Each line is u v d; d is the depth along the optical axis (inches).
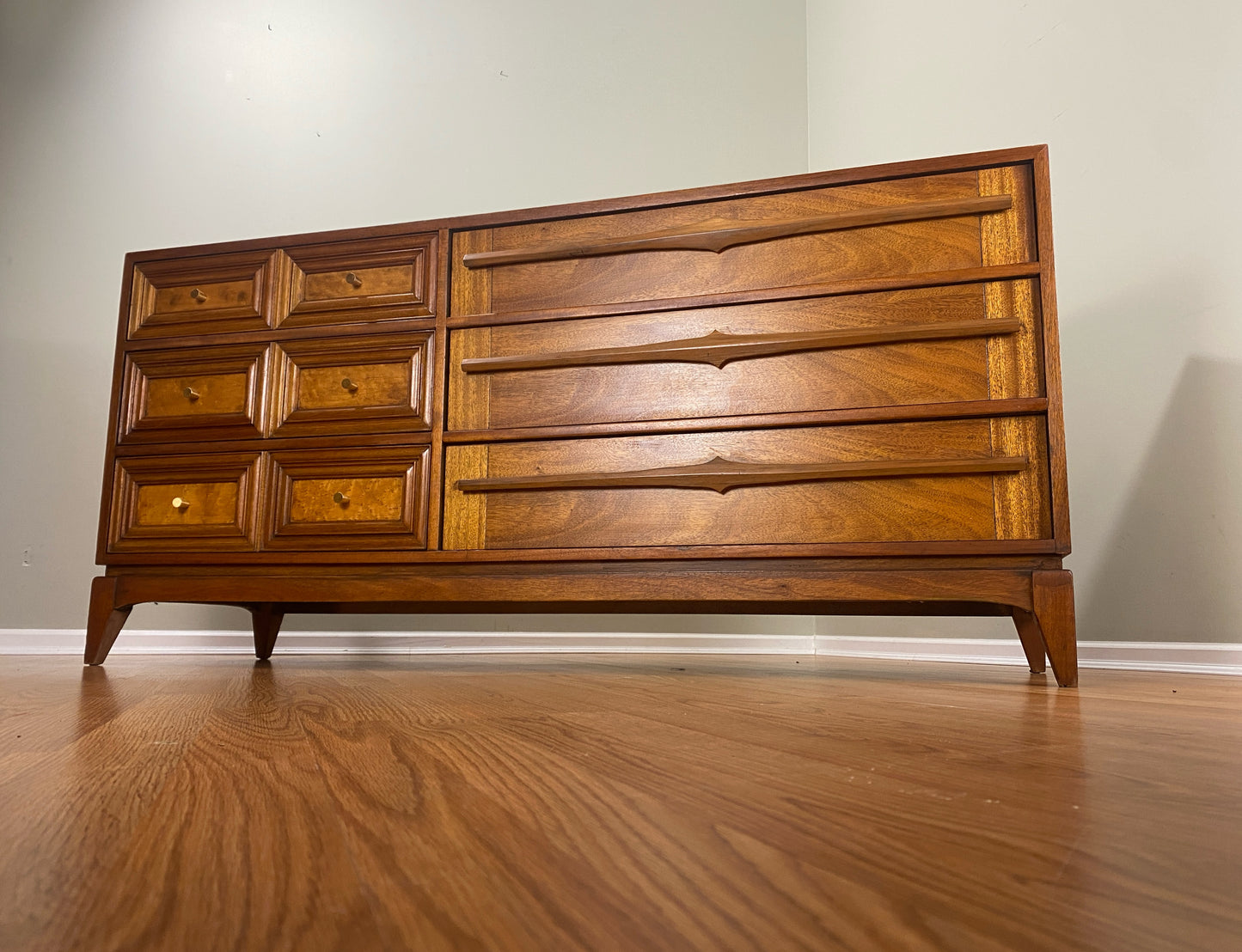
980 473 55.4
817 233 60.7
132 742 27.2
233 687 49.9
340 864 12.9
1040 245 56.5
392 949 9.3
